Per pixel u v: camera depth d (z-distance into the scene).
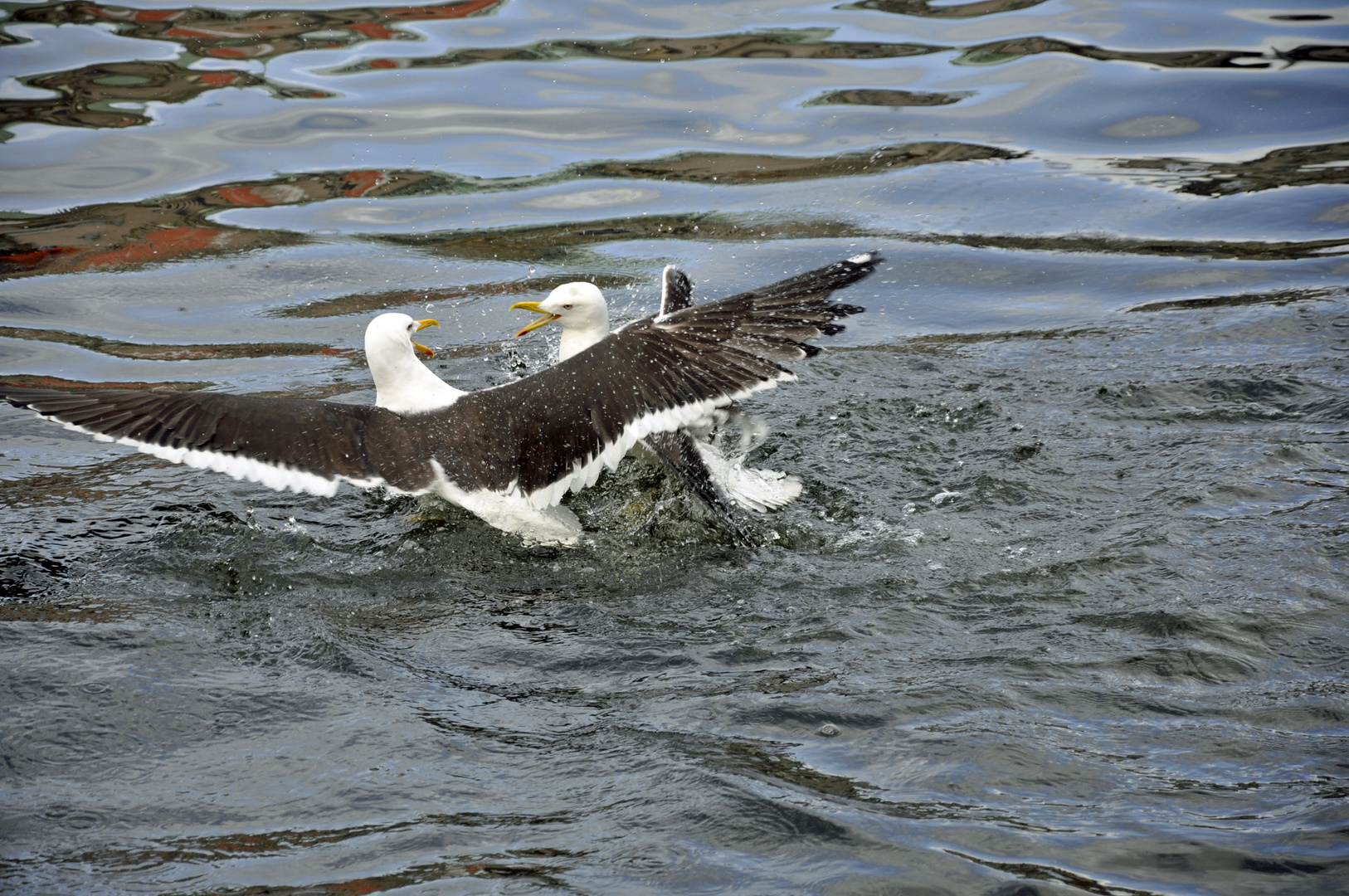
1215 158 19.61
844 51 24.06
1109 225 17.97
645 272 16.98
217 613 9.19
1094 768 7.13
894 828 6.68
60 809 6.91
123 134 20.69
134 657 8.45
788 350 9.55
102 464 12.12
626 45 24.64
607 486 11.84
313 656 8.53
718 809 6.85
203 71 23.05
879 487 11.47
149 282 16.72
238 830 6.76
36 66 22.84
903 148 20.44
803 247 17.56
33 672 8.20
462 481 10.27
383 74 23.20
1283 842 6.44
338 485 10.36
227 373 14.37
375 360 10.79
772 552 10.23
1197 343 14.37
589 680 8.25
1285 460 11.34
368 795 7.04
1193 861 6.35
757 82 22.84
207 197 18.91
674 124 21.47
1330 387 12.81
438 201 19.14
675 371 9.91
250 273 17.05
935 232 17.98
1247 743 7.31
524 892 6.25
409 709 7.88
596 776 7.18
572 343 13.67
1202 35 24.00
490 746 7.48
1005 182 19.30
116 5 25.91
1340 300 15.22
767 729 7.59
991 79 22.62
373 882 6.33
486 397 10.61
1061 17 25.31
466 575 9.89
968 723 7.59
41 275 16.69
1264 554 9.59
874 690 7.97
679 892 6.27
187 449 9.83
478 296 16.55
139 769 7.28
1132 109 21.23
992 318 15.68
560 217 18.73
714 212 18.78
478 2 26.61
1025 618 8.91
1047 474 11.45
